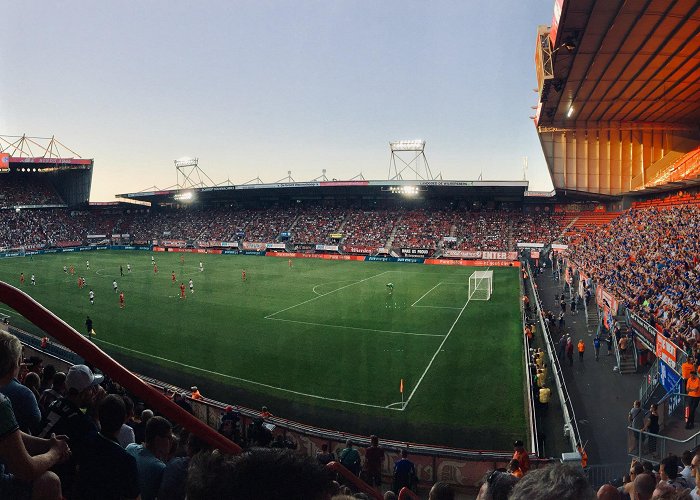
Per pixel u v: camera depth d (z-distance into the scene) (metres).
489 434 17.36
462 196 83.81
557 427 17.66
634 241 44.19
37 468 2.62
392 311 37.34
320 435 15.10
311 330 31.78
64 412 3.30
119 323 33.97
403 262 72.31
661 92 39.53
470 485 13.77
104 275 57.94
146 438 4.77
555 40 27.70
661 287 27.36
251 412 17.45
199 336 30.48
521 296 43.00
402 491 6.64
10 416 2.55
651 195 63.09
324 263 71.31
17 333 26.23
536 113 52.09
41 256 81.62
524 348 26.59
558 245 66.62
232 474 1.64
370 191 86.19
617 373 23.11
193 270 62.56
